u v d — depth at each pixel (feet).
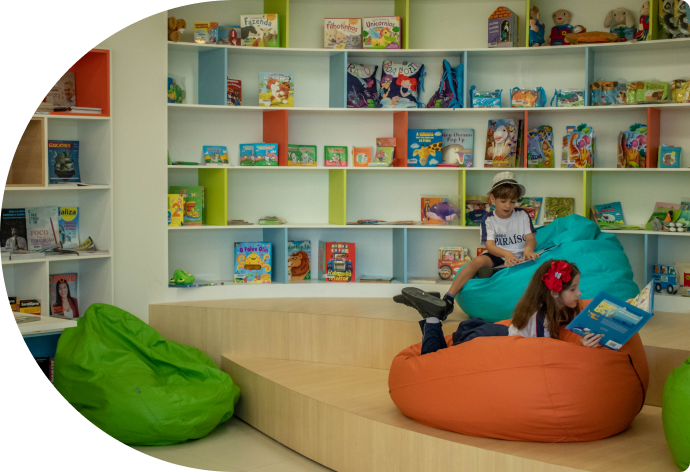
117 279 12.39
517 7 14.06
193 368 10.52
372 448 8.46
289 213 14.74
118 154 12.26
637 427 8.25
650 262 12.95
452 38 14.33
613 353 7.62
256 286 13.64
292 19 14.30
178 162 13.37
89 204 12.60
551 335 8.09
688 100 12.55
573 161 13.43
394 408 8.98
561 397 7.41
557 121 14.12
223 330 12.20
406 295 9.46
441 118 14.55
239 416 11.37
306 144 14.58
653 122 12.98
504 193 11.69
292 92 13.61
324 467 9.25
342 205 13.83
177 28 13.07
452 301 11.39
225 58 13.30
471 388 7.73
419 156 14.05
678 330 10.40
